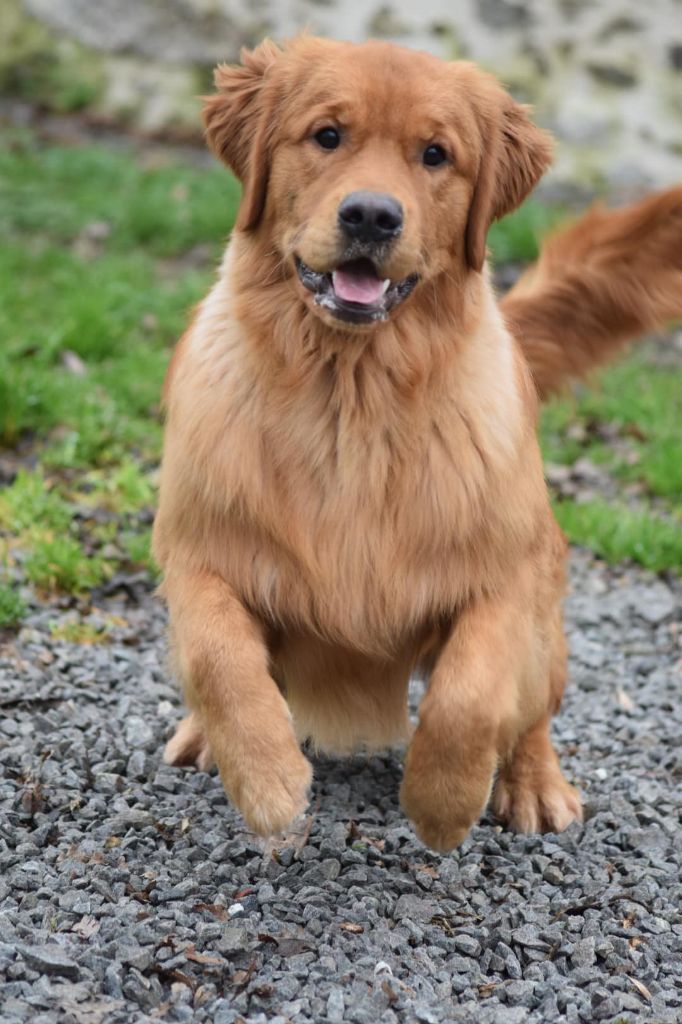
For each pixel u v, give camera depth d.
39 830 5.35
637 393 11.66
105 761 6.07
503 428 5.27
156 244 14.25
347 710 5.66
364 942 4.80
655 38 17.22
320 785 6.13
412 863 5.45
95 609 7.57
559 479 10.21
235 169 5.69
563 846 5.79
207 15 17.58
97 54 17.75
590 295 6.68
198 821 5.63
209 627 5.02
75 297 11.66
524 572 5.38
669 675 7.64
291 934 4.77
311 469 5.12
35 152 16.14
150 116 17.47
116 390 10.15
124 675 6.95
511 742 5.21
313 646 5.43
